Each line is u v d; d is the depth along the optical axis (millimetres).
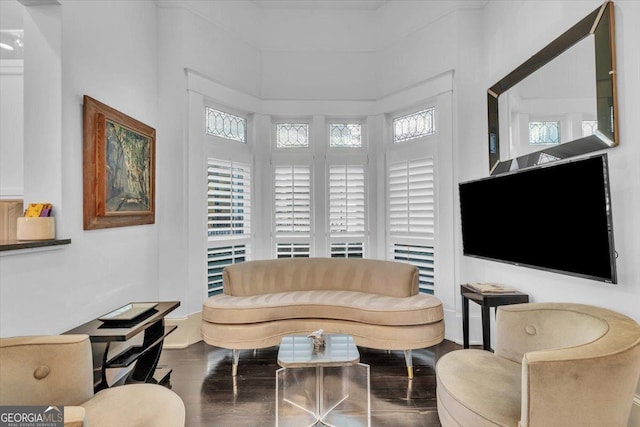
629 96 1686
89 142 2193
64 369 1364
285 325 2639
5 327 1624
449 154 3131
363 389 2275
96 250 2287
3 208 2125
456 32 3080
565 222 1879
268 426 1887
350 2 3713
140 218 2770
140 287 2816
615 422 1215
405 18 3520
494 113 2760
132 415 1292
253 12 3719
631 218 1670
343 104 3836
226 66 3467
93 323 1986
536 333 1673
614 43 1751
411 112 3578
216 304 2629
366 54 3832
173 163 3104
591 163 1708
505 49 2729
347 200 3832
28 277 1749
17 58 2434
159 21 3115
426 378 2416
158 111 3104
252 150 3781
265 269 3195
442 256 3178
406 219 3525
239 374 2502
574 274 1823
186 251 3104
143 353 1993
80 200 2152
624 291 1701
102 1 2383
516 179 2279
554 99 2152
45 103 2023
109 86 2459
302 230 3846
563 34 2076
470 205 2770
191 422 1918
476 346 2934
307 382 2381
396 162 3643
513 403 1328
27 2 2004
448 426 1444
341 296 2895
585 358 1184
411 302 2652
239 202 3625
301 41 3828
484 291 2441
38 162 2021
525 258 2199
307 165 3857
